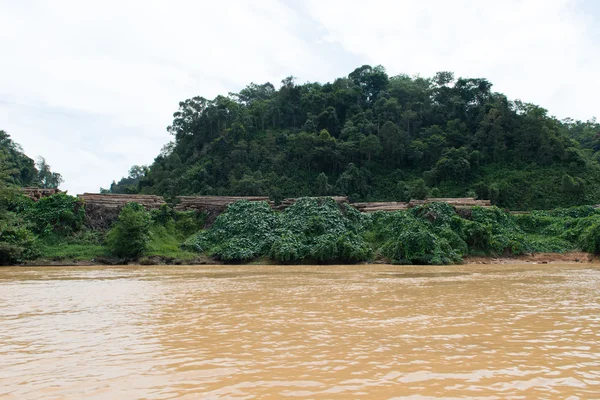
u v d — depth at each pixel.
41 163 81.75
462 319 8.36
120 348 6.27
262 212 31.11
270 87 102.06
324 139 61.41
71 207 29.23
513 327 7.61
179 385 4.64
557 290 13.04
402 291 12.91
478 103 69.62
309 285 14.81
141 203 32.22
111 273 20.36
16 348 6.29
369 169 61.84
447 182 56.12
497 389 4.50
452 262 26.36
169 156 75.06
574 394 4.37
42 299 11.45
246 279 17.23
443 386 4.59
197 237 29.86
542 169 55.03
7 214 27.31
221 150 66.94
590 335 7.00
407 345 6.36
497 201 51.59
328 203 31.42
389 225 30.41
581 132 83.62
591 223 30.12
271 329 7.50
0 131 68.44
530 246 29.61
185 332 7.30
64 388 4.57
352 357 5.72
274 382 4.72
